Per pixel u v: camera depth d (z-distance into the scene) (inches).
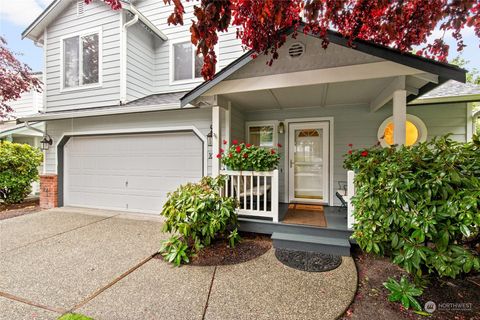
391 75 130.0
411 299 91.4
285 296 98.3
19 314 86.7
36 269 121.6
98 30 254.2
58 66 271.9
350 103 204.7
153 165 236.2
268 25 116.0
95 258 135.0
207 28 78.7
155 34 270.7
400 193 93.6
